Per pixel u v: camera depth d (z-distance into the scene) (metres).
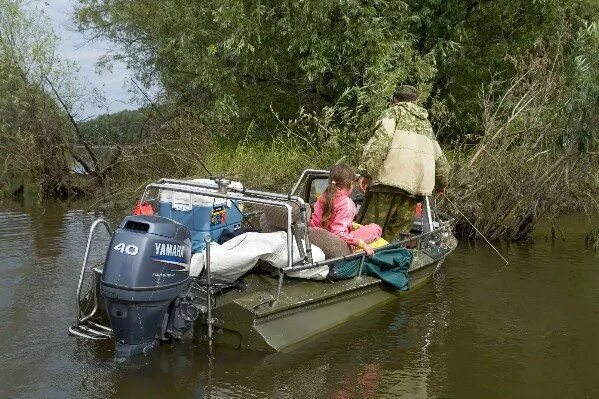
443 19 14.02
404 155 6.71
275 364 4.70
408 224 6.94
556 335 5.58
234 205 6.11
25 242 9.02
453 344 5.32
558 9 13.97
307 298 5.22
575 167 9.87
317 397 4.25
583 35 9.42
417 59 12.28
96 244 8.90
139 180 14.42
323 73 13.44
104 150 15.23
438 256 7.21
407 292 6.70
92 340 5.08
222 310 4.86
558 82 10.23
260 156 12.36
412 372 4.72
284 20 12.88
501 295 6.75
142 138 15.49
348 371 4.68
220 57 14.51
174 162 13.77
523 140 10.10
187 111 15.56
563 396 4.39
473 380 4.62
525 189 9.72
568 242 9.75
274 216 5.49
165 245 4.51
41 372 4.50
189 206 5.55
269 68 14.23
